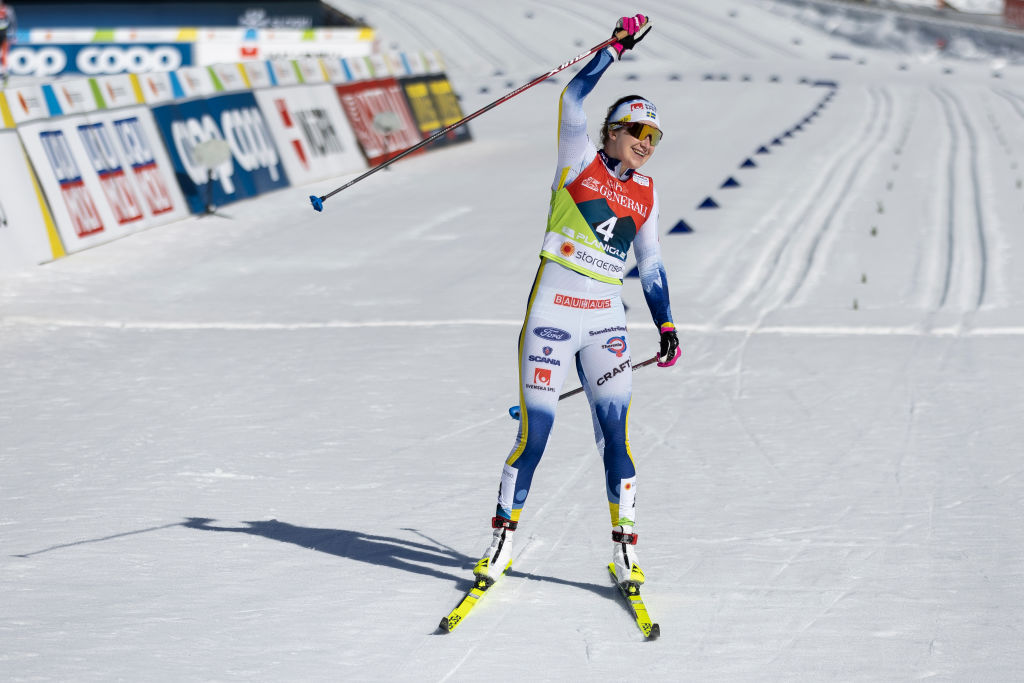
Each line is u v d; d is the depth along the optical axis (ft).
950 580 48.21
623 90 353.51
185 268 134.41
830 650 41.81
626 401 47.29
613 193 46.50
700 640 42.88
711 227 149.38
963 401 78.23
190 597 47.16
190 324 108.78
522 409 47.29
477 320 107.55
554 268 46.91
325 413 78.33
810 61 454.81
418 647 42.42
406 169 211.61
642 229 48.47
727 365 90.33
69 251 140.15
